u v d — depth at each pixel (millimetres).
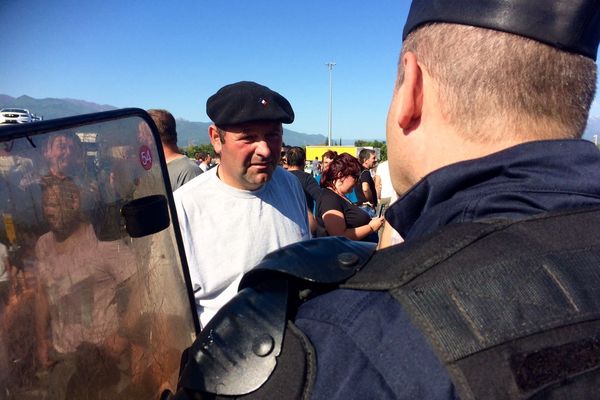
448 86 724
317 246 754
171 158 3969
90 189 876
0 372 691
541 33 664
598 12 699
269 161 2184
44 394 760
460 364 514
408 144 808
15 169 729
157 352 1025
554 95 685
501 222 643
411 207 750
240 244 2146
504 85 684
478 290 563
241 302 691
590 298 564
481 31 692
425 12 756
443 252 618
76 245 838
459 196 689
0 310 695
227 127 2117
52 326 779
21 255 734
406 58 791
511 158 665
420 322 550
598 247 613
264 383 603
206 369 646
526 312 544
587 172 661
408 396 526
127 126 985
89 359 849
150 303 1016
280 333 629
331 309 628
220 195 2197
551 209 649
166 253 1080
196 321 1146
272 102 2117
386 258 665
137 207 971
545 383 504
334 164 3828
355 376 557
